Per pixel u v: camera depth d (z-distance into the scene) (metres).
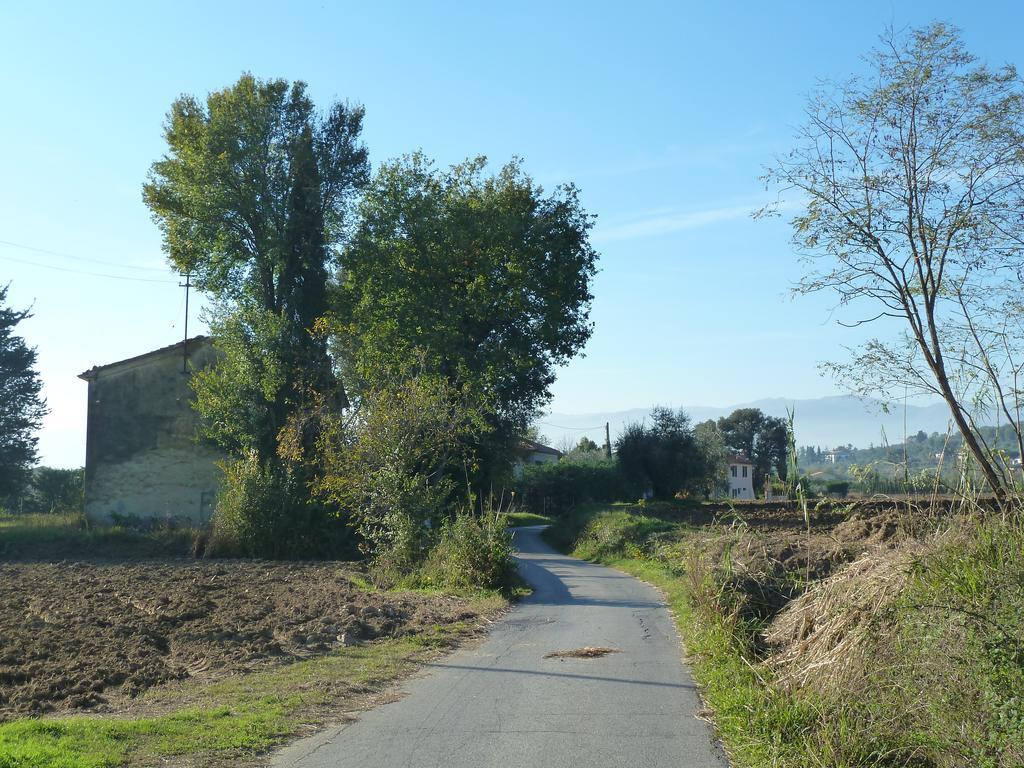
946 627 6.09
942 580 6.59
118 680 10.57
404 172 42.03
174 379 39.06
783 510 40.62
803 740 6.61
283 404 35.75
